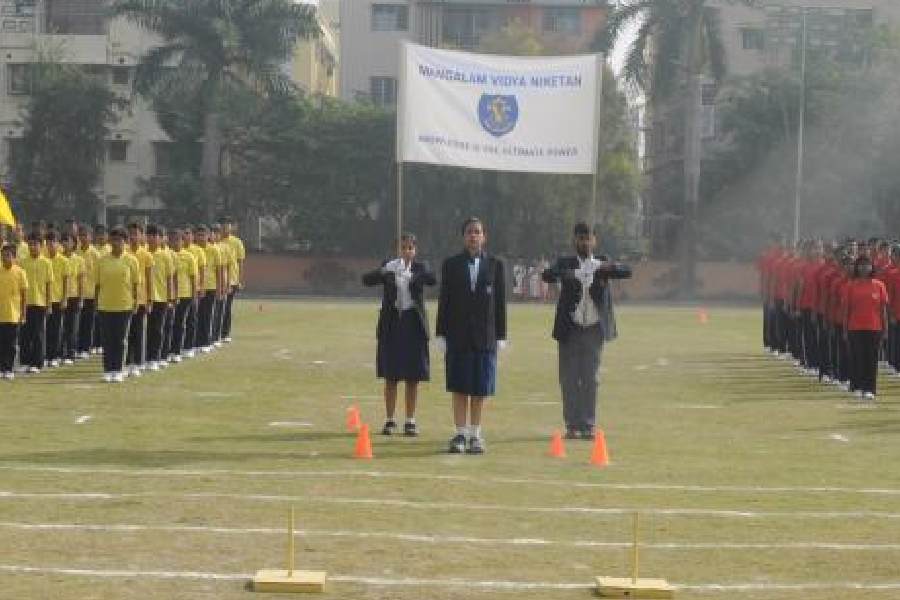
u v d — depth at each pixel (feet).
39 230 97.50
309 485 51.39
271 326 151.94
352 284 264.52
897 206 246.88
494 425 71.10
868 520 46.83
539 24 306.96
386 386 66.69
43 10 282.77
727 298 252.21
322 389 86.99
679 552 41.78
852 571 39.75
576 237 67.00
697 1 234.17
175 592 36.22
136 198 264.31
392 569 38.88
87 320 107.24
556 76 79.77
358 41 311.06
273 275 264.31
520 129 79.77
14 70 282.15
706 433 69.31
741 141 260.83
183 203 252.62
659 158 318.04
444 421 72.18
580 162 79.97
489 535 43.37
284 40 240.12
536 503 48.75
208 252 115.55
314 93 291.79
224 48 232.94
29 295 95.04
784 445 65.21
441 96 79.71
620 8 237.04
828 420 75.56
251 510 46.44
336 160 262.06
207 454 58.75
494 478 53.78
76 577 37.50
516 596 36.35
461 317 60.54
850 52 263.08
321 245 265.95
